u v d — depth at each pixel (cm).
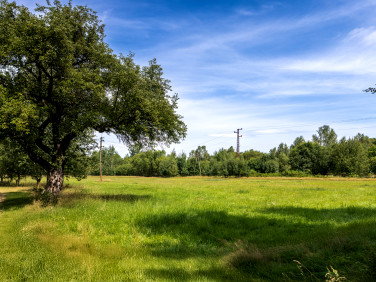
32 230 925
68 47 1472
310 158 8019
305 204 1630
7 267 571
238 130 7400
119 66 1548
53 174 1741
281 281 514
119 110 1630
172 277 538
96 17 1780
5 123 1268
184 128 1861
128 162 11956
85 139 2352
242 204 1647
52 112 1675
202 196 2150
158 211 1321
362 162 6238
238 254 669
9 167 3094
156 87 1861
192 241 886
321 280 495
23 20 1480
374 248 590
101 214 1252
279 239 846
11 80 1562
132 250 771
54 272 549
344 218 1146
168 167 9719
